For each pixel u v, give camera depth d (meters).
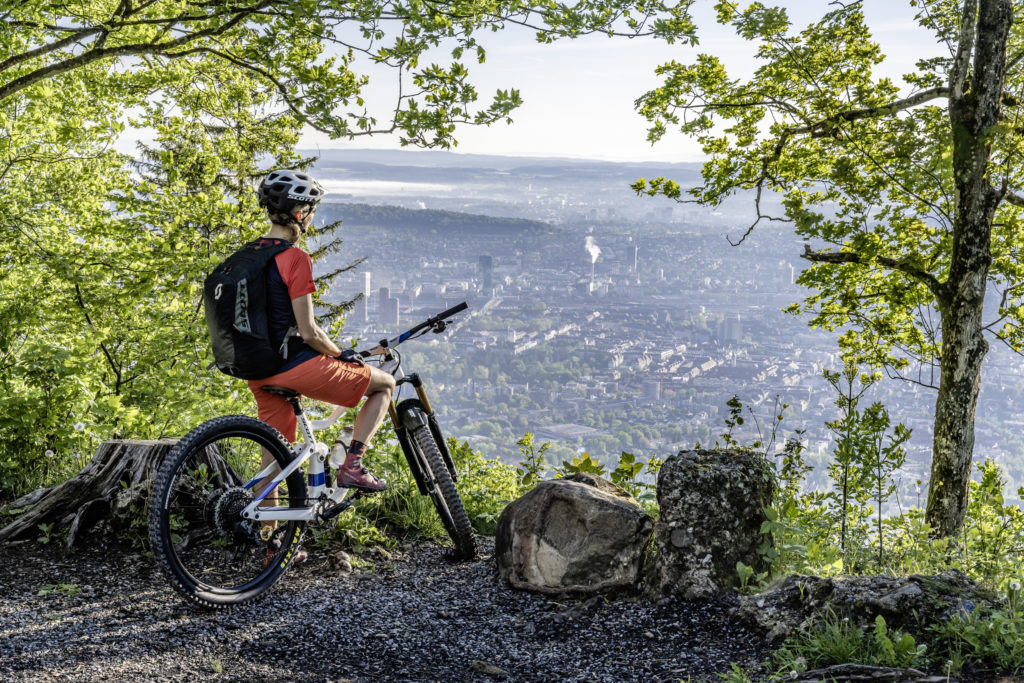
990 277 13.03
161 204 10.66
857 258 11.91
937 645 2.89
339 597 3.86
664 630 3.45
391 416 4.54
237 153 15.98
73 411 5.80
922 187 10.82
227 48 8.84
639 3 6.80
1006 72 9.73
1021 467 95.94
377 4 6.16
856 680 2.62
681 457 4.01
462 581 4.21
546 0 6.66
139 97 14.02
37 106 13.43
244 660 3.09
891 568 4.78
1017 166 10.89
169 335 9.41
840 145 11.62
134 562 4.03
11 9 8.34
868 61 12.06
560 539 4.01
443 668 3.15
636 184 12.50
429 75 6.24
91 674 2.84
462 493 6.07
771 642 3.21
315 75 6.53
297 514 3.78
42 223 12.24
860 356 14.19
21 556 4.07
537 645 3.42
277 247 3.59
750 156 12.39
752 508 3.82
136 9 8.04
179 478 4.21
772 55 11.79
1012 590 3.09
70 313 9.30
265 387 3.71
